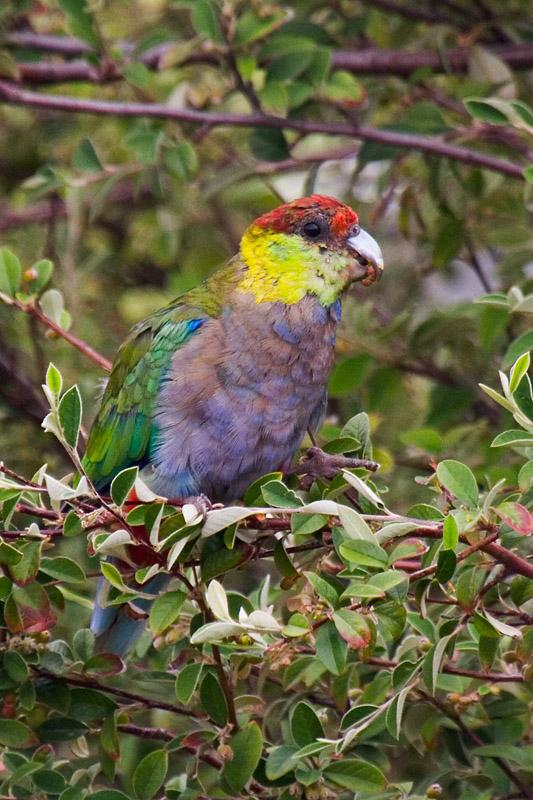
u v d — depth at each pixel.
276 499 7.09
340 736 8.26
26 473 12.12
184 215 13.98
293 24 12.30
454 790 8.50
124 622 9.02
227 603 7.33
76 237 12.79
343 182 14.16
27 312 9.52
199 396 9.10
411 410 12.25
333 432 9.46
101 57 11.68
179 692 7.39
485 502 6.99
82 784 8.16
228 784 7.52
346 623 6.94
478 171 11.95
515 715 8.51
